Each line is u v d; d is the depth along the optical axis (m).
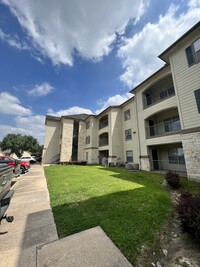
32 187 7.95
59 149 29.78
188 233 3.28
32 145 46.19
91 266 2.28
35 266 2.30
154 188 7.40
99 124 26.66
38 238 3.12
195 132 9.32
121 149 20.97
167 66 12.81
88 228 3.51
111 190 6.84
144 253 2.68
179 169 13.89
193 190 7.32
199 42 9.59
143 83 15.85
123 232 3.28
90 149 25.95
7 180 4.41
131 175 11.62
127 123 20.50
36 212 4.55
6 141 42.44
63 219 3.96
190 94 9.88
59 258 2.48
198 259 2.62
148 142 14.96
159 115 16.19
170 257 2.69
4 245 2.87
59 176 11.22
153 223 3.75
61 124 30.59
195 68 9.71
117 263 2.35
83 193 6.40
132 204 5.03
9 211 4.62
